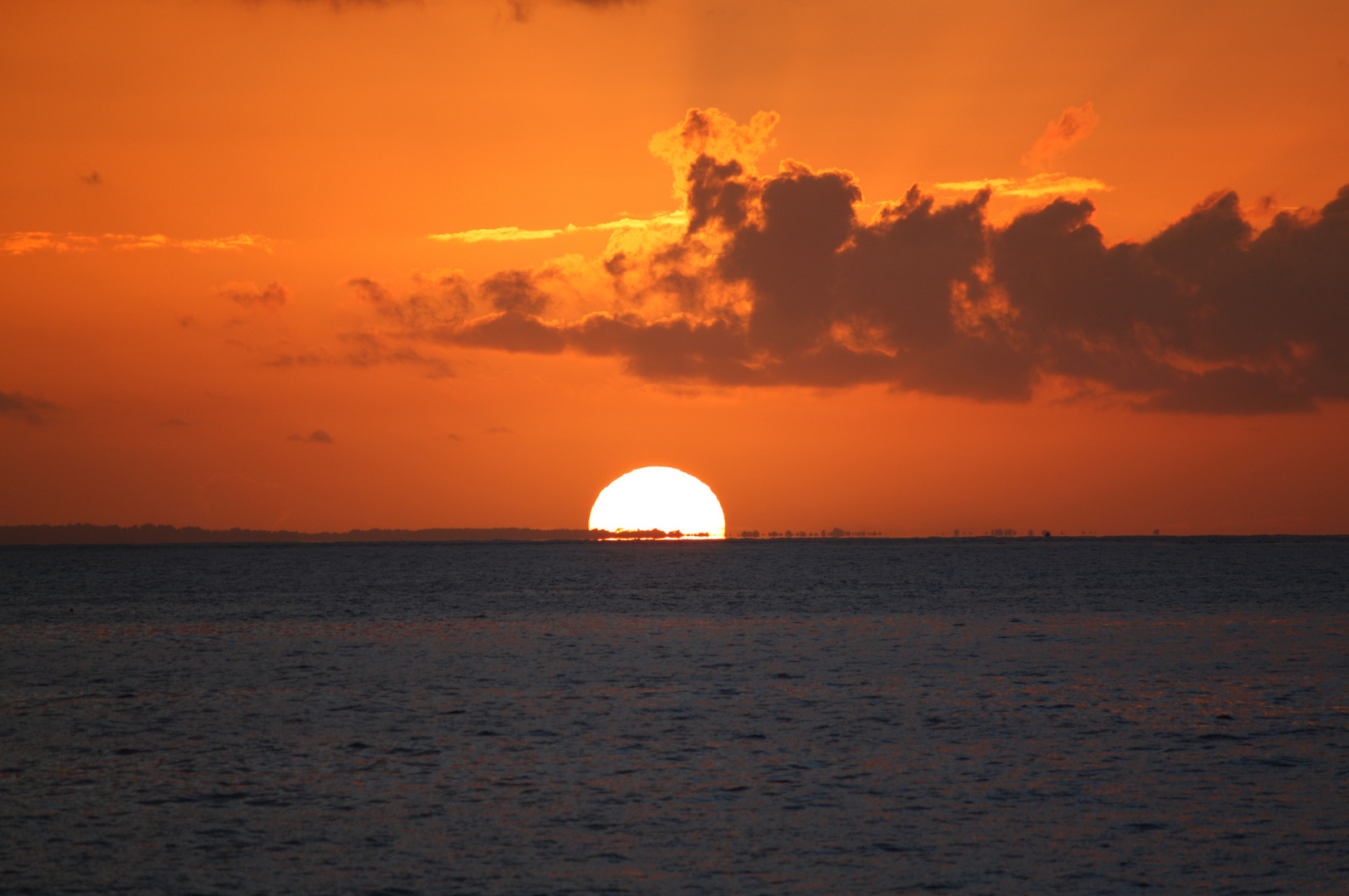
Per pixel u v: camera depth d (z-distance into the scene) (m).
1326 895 57.00
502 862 62.59
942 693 123.00
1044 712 109.94
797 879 59.75
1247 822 69.75
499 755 90.19
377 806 74.25
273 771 84.56
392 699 120.56
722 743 95.06
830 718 106.69
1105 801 74.88
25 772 84.50
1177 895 57.16
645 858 63.22
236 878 59.97
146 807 74.00
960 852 64.06
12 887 58.53
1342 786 79.12
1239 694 121.12
